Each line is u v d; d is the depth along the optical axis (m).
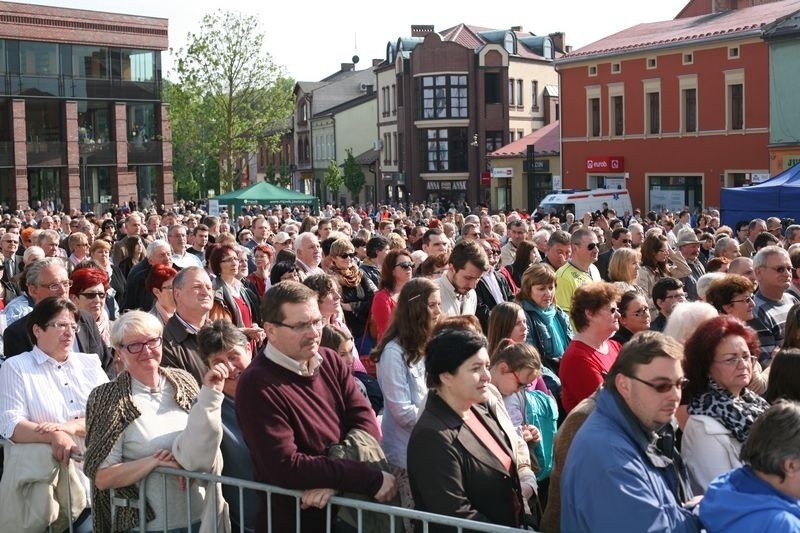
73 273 7.71
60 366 5.92
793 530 3.55
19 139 55.34
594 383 6.19
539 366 6.00
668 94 46.53
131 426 5.11
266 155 104.62
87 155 58.72
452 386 4.58
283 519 4.70
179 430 5.18
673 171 46.56
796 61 39.91
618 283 7.27
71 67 57.53
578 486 3.91
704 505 3.79
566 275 10.05
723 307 7.21
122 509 5.13
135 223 16.00
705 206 45.09
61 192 57.84
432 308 5.89
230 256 9.27
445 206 65.81
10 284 11.84
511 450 4.86
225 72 54.38
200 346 5.50
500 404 5.11
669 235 17.33
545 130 62.69
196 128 70.56
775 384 4.92
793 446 3.60
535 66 71.31
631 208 43.81
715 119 44.31
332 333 6.70
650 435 4.01
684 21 50.75
